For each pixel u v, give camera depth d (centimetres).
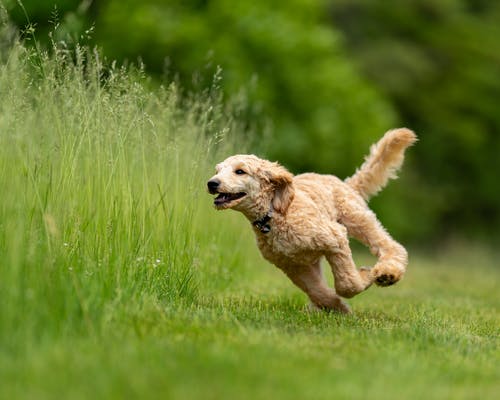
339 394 679
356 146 3600
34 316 810
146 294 1058
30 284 846
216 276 1516
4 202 916
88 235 1072
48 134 1059
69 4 2458
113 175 1117
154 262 1166
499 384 767
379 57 5056
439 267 2900
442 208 5219
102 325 855
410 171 5112
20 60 1109
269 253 1126
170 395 654
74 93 1115
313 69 3541
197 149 1361
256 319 1038
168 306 1059
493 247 5119
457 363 838
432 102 5200
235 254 1678
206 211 1533
